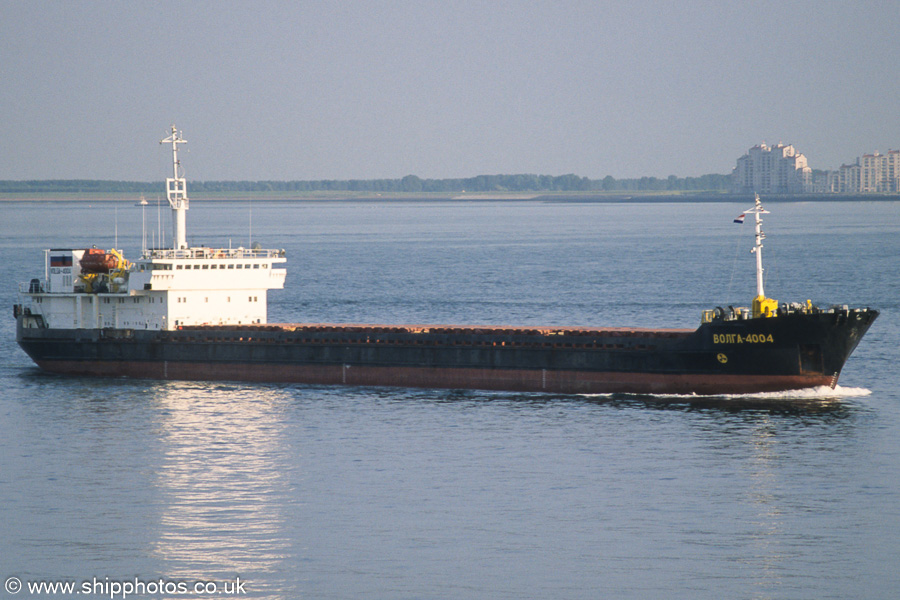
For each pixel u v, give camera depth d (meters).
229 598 199.50
